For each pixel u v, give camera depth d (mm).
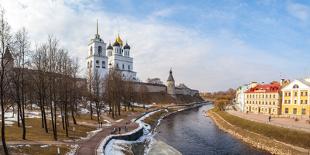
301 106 84938
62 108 55000
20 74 41938
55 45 50781
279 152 48219
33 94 66438
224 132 72750
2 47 29938
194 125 87312
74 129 52844
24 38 40312
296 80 86750
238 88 150625
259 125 64938
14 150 32062
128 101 116000
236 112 107312
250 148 52969
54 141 41031
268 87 101750
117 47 169750
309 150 46656
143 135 63500
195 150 51188
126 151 43094
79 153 35688
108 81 93875
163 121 98250
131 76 170875
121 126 66062
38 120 60781
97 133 53219
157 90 198375
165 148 51812
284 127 57375
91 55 135375
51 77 46375
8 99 45844
